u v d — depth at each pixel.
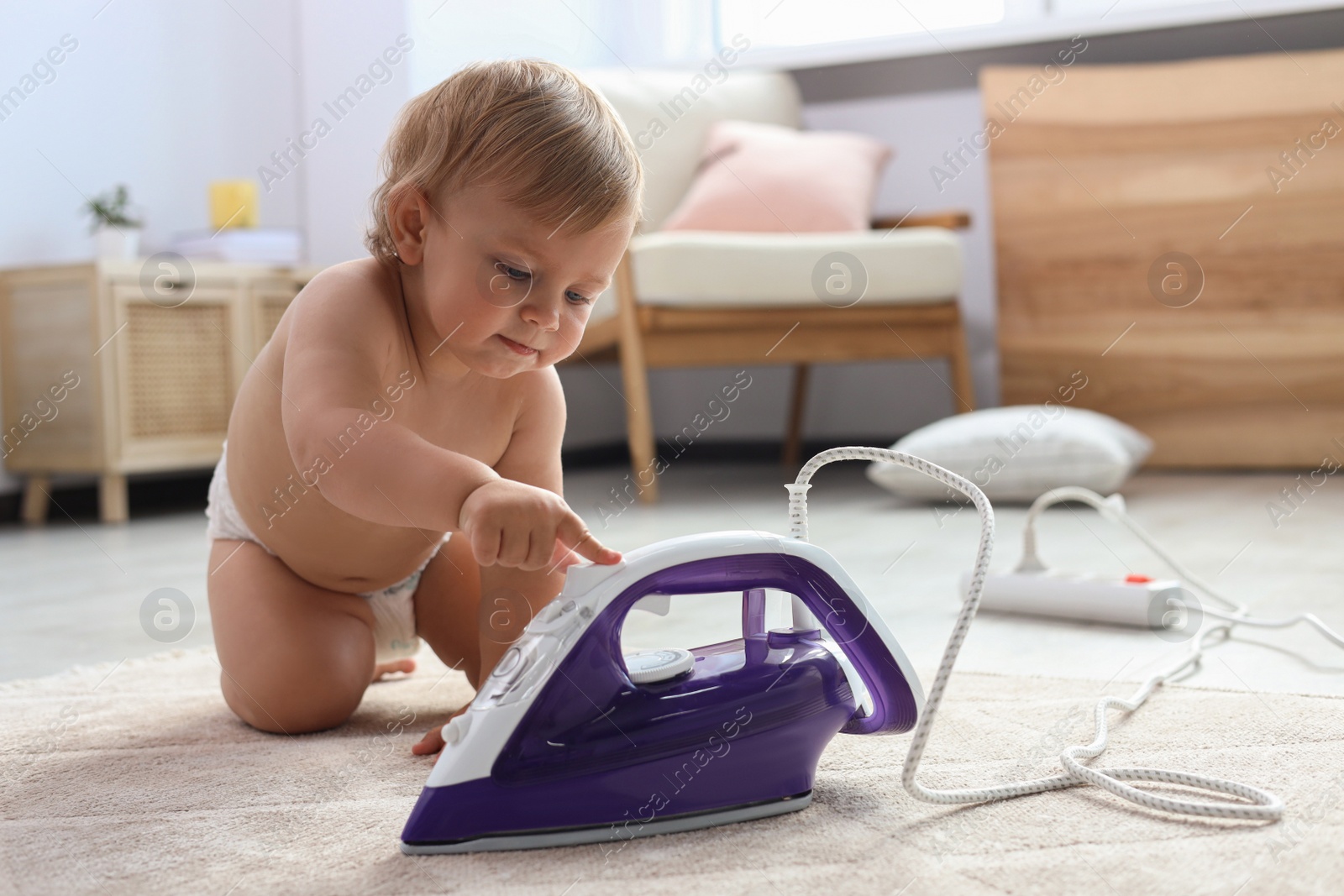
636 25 3.35
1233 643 1.14
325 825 0.69
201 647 1.29
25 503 2.63
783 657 0.72
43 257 2.75
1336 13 2.70
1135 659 1.08
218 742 0.90
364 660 0.97
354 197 3.10
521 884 0.59
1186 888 0.57
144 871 0.63
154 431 2.59
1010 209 2.83
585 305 0.81
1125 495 2.31
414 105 0.84
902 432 3.30
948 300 2.63
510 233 0.76
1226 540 1.75
